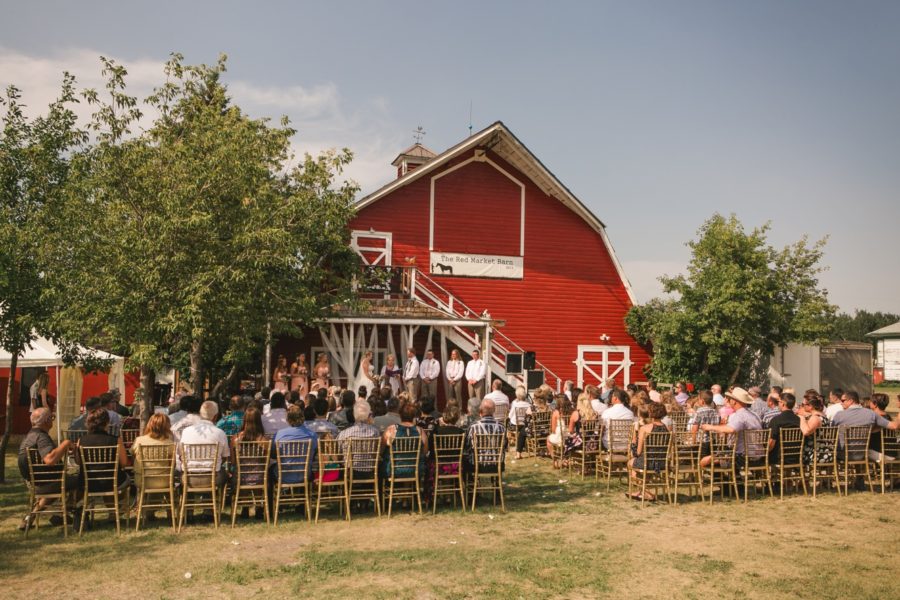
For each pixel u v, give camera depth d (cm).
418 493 995
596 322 2669
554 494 1143
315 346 2345
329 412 1295
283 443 945
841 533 894
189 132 1441
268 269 1470
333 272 2017
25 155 1283
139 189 1220
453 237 2542
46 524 935
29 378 1945
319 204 1734
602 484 1230
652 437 1058
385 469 1009
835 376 2716
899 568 750
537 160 2552
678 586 693
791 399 1154
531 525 937
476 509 1034
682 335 2428
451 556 788
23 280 1223
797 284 2425
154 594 669
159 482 912
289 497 990
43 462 873
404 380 2150
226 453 942
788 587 690
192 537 869
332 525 933
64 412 1852
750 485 1195
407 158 3020
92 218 1185
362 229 2450
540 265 2627
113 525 929
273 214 1488
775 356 2584
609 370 2664
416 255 2500
